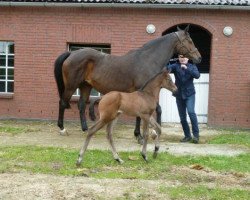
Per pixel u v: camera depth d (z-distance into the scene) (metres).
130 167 9.28
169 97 16.31
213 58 15.72
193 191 7.76
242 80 15.71
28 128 14.46
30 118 16.41
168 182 8.31
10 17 16.27
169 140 12.86
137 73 12.02
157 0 15.50
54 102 16.30
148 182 8.25
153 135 10.15
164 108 16.34
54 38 16.17
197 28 18.59
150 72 11.96
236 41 15.66
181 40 12.16
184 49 12.20
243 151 11.38
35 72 16.30
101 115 9.27
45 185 7.88
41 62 16.25
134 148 11.22
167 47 12.12
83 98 13.34
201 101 16.19
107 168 9.17
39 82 16.31
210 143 12.44
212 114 15.83
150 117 9.70
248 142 12.71
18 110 16.44
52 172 8.78
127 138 12.87
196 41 18.67
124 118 15.88
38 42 16.23
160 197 7.44
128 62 12.16
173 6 15.46
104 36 16.00
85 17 16.02
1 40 16.41
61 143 11.80
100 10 15.95
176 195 7.52
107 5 15.65
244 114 15.76
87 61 12.50
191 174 8.89
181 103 12.50
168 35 12.23
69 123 15.95
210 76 15.78
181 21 15.72
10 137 12.69
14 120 16.38
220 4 15.30
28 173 8.66
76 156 9.99
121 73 12.17
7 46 16.66
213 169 9.34
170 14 15.75
